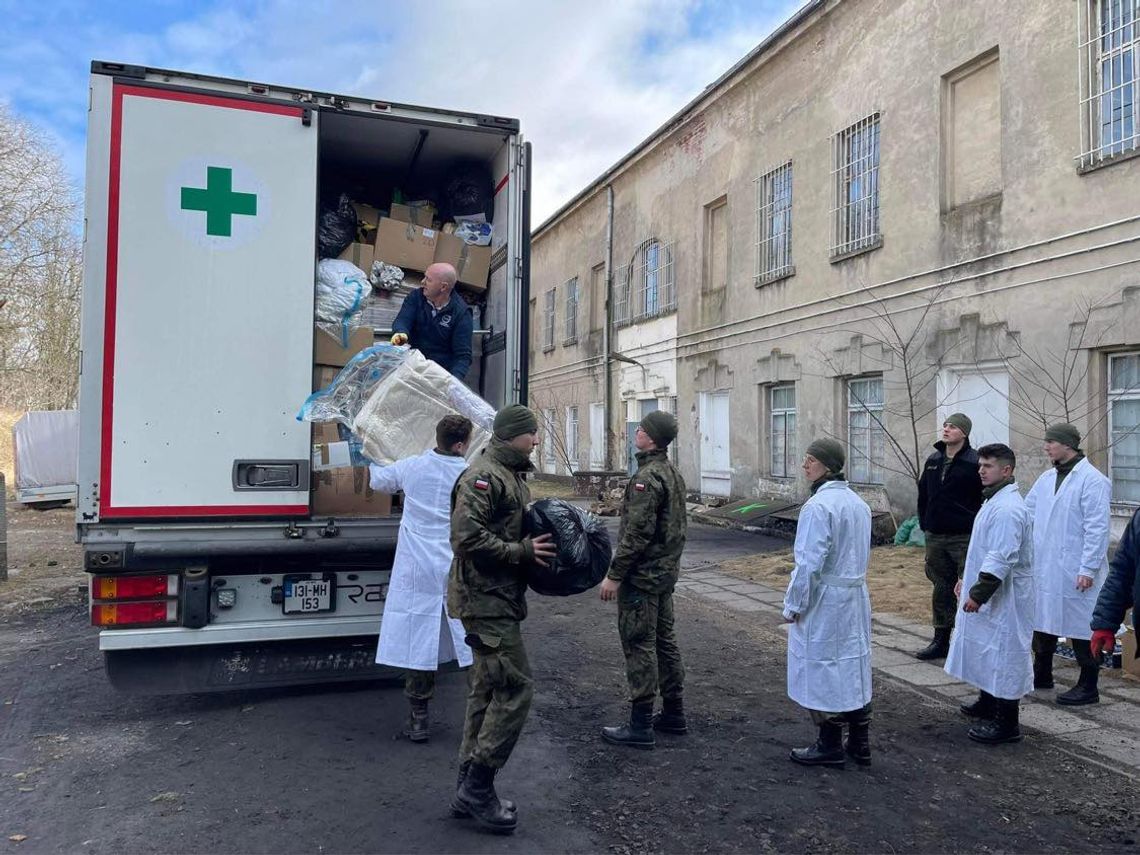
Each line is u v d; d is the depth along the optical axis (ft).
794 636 14.88
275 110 15.93
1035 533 19.49
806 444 48.08
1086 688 18.20
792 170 49.55
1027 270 33.73
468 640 12.16
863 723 14.79
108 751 15.02
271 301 15.72
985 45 35.83
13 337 102.37
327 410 15.66
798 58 49.06
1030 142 33.50
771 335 51.67
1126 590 13.14
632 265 72.02
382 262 19.56
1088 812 13.08
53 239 101.24
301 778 13.83
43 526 53.47
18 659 21.75
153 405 15.02
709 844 11.91
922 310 39.40
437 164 21.75
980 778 14.35
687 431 62.39
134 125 15.06
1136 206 29.45
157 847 11.48
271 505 15.65
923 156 39.29
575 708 17.88
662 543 15.56
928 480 21.67
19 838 11.72
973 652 16.26
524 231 19.34
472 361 20.97
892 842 12.07
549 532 12.45
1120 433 30.83
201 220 15.35
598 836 12.09
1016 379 34.17
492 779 12.10
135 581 15.38
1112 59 30.58
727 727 16.81
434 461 15.33
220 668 16.26
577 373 84.89
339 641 16.96
